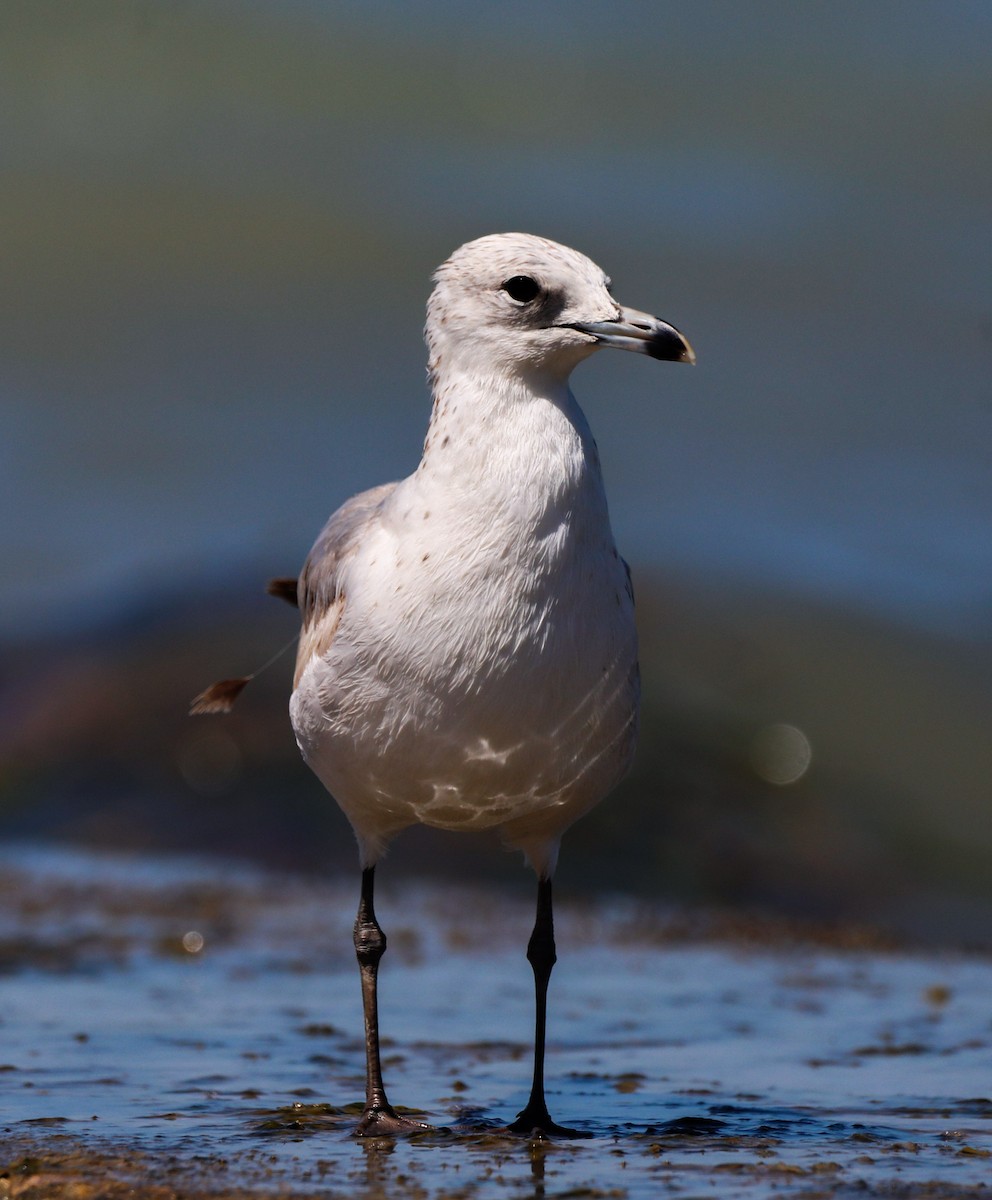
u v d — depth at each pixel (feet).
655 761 51.34
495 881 46.91
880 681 57.36
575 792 24.75
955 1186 21.18
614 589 23.70
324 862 47.24
